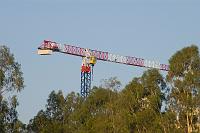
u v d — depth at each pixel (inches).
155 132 3607.3
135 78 3981.3
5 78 3681.1
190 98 3582.7
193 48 3735.2
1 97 3659.0
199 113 3609.7
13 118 3690.9
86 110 5236.2
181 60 3718.0
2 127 3597.4
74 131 5142.7
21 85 3705.7
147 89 3878.0
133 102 3873.0
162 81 3853.3
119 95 4232.3
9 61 3715.6
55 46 7706.7
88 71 7849.4
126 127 3786.9
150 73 3875.5
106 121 4330.7
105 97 5187.0
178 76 3732.8
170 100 3703.3
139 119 3710.6
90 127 4832.7
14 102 3676.2
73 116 5339.6
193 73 3636.8
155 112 3750.0
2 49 3750.0
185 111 3609.7
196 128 3590.1
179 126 3627.0
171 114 3634.4
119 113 3996.1
